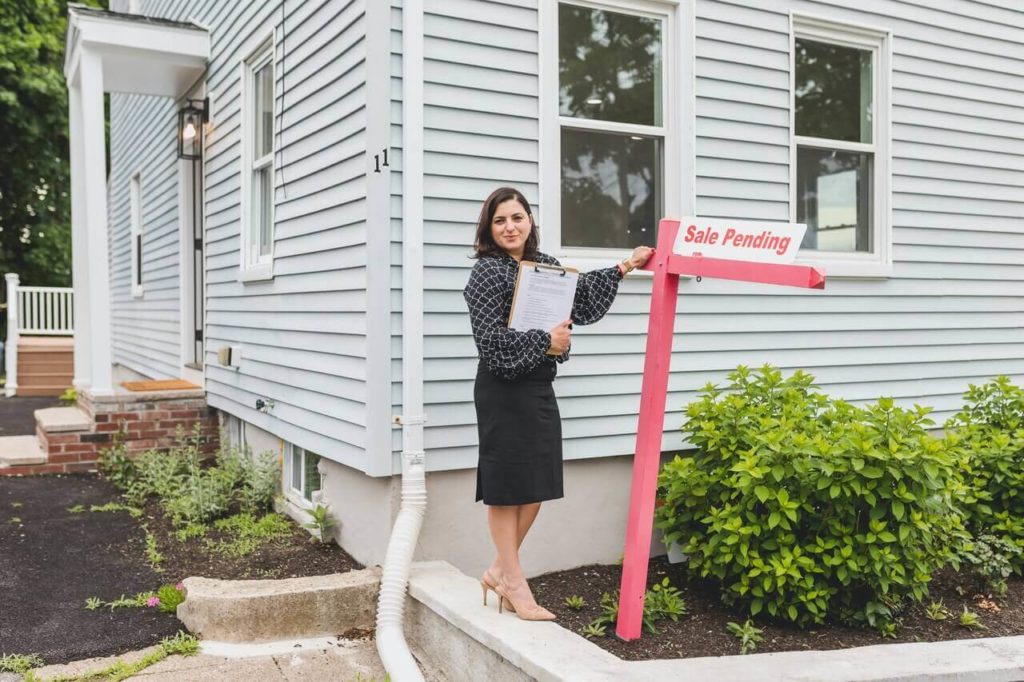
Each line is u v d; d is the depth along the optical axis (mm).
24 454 6980
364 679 3639
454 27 4410
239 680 3596
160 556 4906
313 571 4590
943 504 4008
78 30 7039
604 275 3684
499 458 3455
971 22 6238
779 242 3193
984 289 6336
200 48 7438
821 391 5590
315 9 5031
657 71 5094
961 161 6219
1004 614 4215
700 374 5133
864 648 3414
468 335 4461
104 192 7109
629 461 4965
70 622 4078
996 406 5473
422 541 4387
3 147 18625
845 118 5816
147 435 7254
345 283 4609
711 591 4398
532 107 4633
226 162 6988
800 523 4031
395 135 4316
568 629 3762
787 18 5438
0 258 19750
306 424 5195
